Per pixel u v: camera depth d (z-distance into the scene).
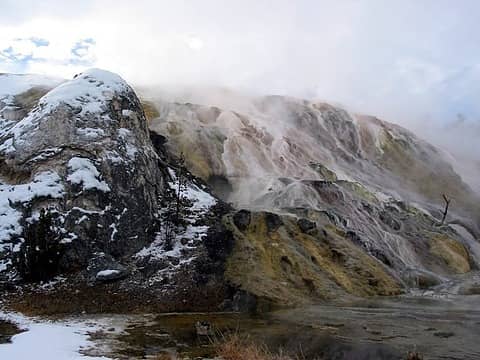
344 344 15.41
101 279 21.70
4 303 19.78
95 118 27.47
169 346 14.83
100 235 23.70
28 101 37.91
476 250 42.41
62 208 23.62
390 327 17.86
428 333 16.95
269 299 22.11
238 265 24.12
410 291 27.84
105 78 29.89
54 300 20.23
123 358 13.10
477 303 23.53
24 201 23.69
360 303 23.17
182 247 25.03
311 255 27.28
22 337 14.78
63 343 14.38
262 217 28.42
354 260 28.31
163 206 28.19
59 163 25.22
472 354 14.38
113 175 25.78
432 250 37.12
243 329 17.45
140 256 24.22
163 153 37.53
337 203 37.88
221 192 39.19
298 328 17.64
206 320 19.02
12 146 26.66
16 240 22.64
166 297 21.50
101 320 18.50
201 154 42.31
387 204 44.03
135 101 31.03
